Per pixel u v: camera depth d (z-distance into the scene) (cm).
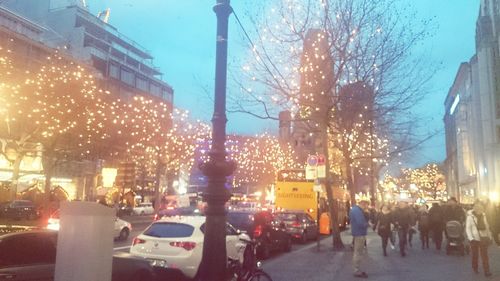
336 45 1716
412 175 9219
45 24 6531
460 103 7231
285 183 2917
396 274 1215
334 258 1565
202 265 620
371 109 1842
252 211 1650
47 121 3175
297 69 1753
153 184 6806
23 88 3088
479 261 1487
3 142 3866
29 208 3597
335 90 1833
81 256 398
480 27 5103
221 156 649
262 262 1482
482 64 4997
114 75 6894
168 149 4528
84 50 6662
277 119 1736
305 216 2328
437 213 1803
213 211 629
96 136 3891
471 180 6206
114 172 3162
